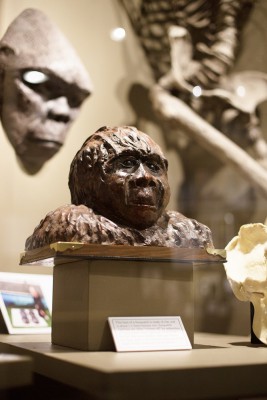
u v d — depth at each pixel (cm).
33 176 223
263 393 121
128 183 143
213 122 268
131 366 114
